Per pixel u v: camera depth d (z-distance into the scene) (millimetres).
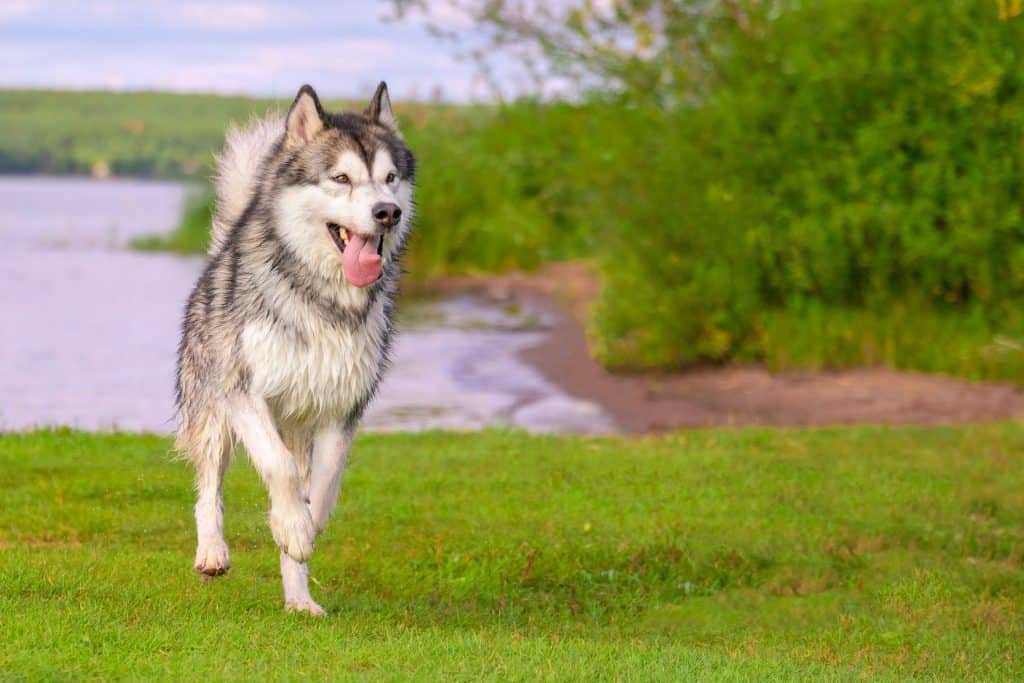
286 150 7965
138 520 10328
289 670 6367
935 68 18672
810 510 11461
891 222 18562
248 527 10367
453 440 14297
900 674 7281
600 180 20016
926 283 19125
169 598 7809
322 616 7773
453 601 8930
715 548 10188
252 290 7711
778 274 19281
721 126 19438
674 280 19422
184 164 137125
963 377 18156
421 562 9570
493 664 6672
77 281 33219
